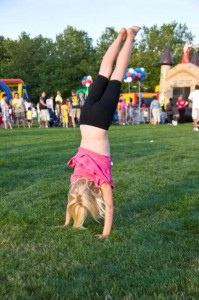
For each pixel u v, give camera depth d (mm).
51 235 4324
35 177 7469
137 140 14078
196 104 19172
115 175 7645
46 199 5809
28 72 63750
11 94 31078
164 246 3975
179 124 25797
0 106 23641
